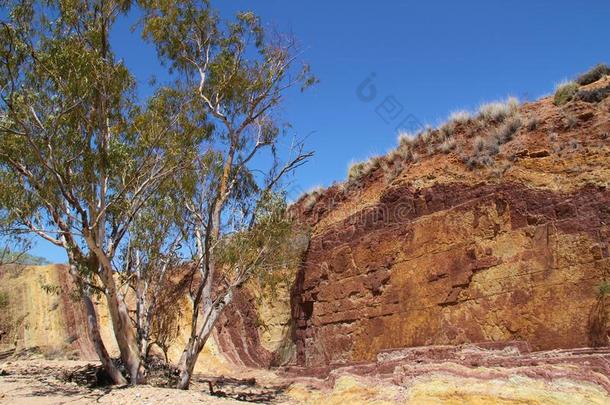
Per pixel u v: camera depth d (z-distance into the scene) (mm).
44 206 16812
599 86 17641
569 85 18578
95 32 16250
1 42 14812
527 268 15195
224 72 19969
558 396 10859
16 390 16391
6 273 35656
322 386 19297
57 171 15633
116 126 17516
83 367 21203
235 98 20234
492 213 16812
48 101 15969
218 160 20828
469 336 16031
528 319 14641
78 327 32344
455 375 12969
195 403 13844
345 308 22016
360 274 21625
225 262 20141
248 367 28328
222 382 22359
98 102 16266
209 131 20094
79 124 16281
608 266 13352
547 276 14641
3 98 14586
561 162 16234
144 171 18000
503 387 11758
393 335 18938
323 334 23188
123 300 18188
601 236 13836
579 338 13320
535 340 14258
